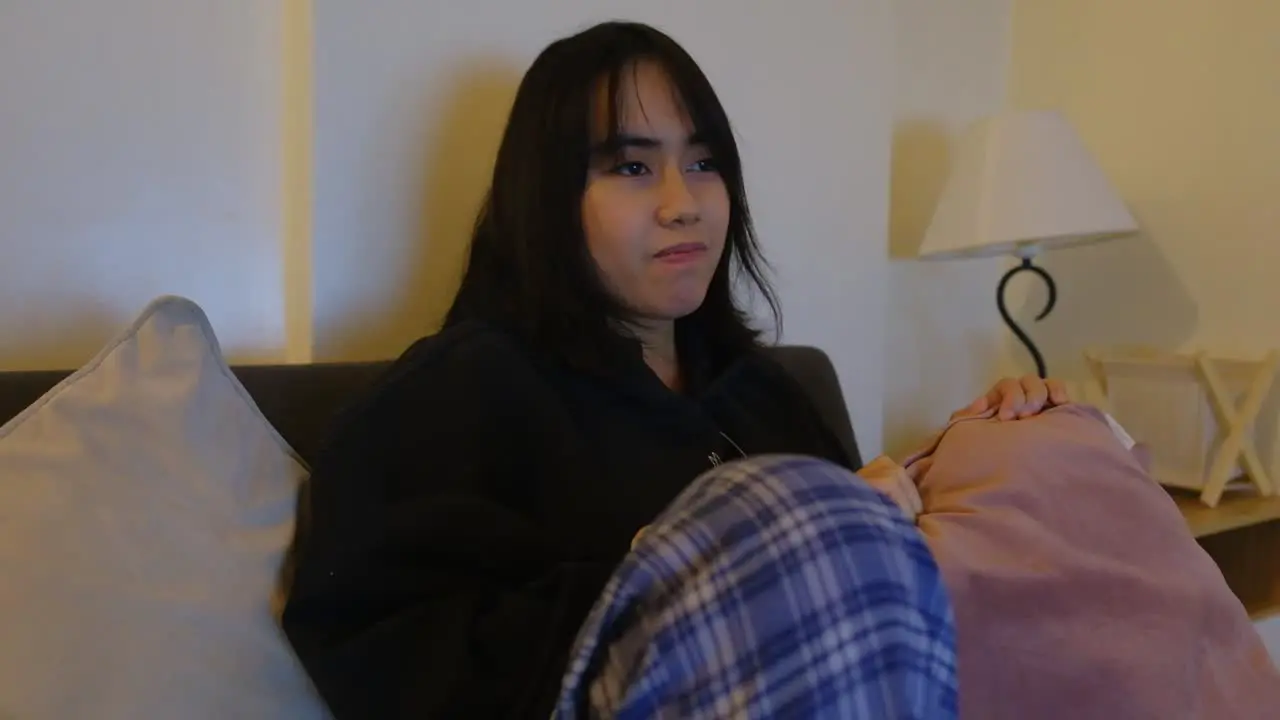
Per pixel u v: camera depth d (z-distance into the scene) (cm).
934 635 60
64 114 99
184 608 67
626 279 91
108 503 68
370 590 69
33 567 63
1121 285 172
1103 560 78
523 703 65
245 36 108
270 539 75
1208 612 78
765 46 138
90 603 63
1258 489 148
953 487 85
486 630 68
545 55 94
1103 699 72
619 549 80
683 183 92
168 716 63
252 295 110
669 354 103
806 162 144
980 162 148
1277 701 78
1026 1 187
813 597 56
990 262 191
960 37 183
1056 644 73
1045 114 147
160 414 73
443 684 66
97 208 101
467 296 94
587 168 90
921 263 180
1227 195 156
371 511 73
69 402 71
